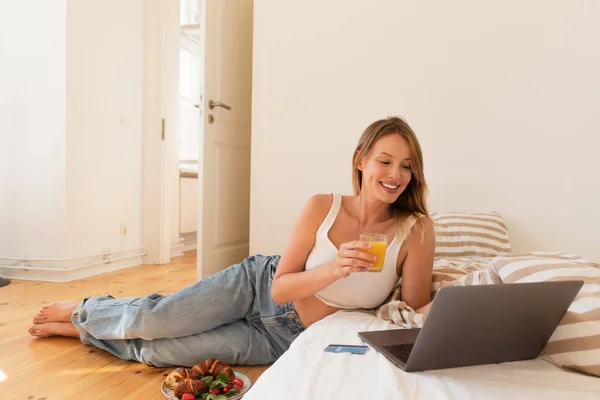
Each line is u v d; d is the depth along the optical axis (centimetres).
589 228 227
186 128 517
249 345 154
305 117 268
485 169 241
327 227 132
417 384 81
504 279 114
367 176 126
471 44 242
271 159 274
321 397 74
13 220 307
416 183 133
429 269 134
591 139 226
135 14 360
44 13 296
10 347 173
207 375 140
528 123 234
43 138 298
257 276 153
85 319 167
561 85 230
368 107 258
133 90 361
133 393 137
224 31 290
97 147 324
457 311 81
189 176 450
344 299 135
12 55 304
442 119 247
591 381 86
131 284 295
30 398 133
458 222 218
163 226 379
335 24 262
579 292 100
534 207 234
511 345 94
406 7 251
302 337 108
